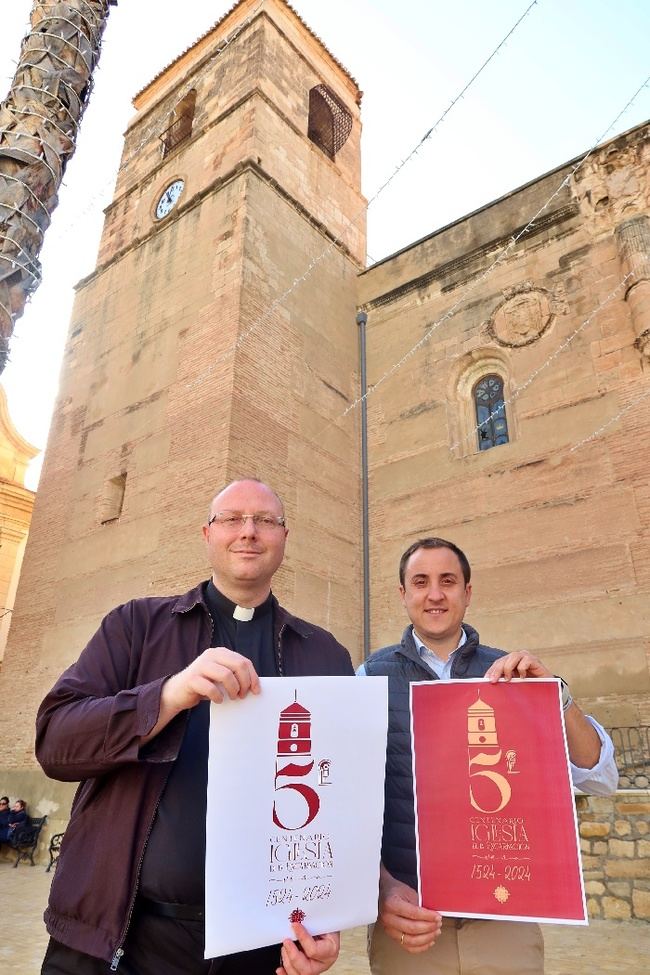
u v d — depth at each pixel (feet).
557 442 39.06
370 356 51.31
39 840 37.37
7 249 14.17
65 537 46.39
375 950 9.58
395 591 42.55
